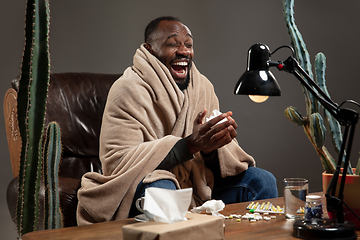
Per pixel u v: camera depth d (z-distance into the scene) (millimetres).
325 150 1239
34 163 1091
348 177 1075
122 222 1194
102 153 1771
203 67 4941
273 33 5109
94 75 2508
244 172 1850
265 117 5062
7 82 4352
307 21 5129
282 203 1443
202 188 1802
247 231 1071
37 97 1078
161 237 808
